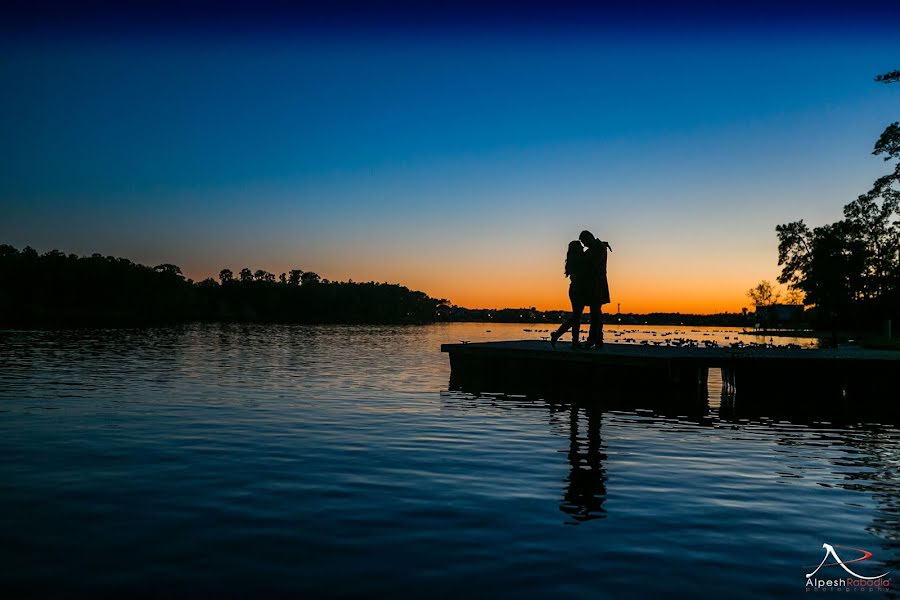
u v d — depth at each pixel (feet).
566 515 33.17
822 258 273.95
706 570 26.00
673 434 59.26
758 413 75.61
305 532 30.25
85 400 76.84
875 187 200.34
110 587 24.04
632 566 26.32
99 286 621.31
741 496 37.22
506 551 27.91
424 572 25.55
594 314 99.96
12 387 89.25
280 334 362.53
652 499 36.37
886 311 272.31
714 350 103.45
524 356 99.96
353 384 102.53
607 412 74.38
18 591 23.61
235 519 32.14
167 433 56.08
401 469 43.47
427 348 231.09
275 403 77.46
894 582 25.03
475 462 45.96
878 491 38.58
